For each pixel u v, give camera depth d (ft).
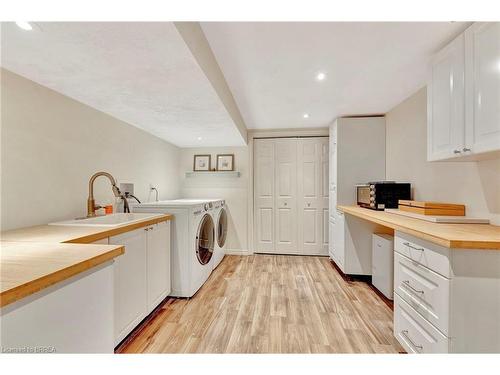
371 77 6.93
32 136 5.44
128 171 9.05
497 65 4.01
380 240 8.62
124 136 8.79
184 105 6.94
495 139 4.05
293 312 7.18
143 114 7.86
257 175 13.84
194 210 8.40
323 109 9.82
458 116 4.84
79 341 2.98
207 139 11.98
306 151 13.41
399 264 5.42
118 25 3.44
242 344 5.66
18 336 2.37
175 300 7.97
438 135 5.45
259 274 10.46
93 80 5.35
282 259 12.71
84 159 6.93
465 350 3.85
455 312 3.87
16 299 2.23
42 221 5.67
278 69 6.42
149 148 10.63
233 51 5.54
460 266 3.87
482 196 5.57
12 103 5.02
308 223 13.43
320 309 7.38
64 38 3.77
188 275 8.05
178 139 11.96
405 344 5.12
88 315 3.13
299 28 4.68
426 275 4.49
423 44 5.24
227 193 13.85
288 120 11.59
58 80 5.36
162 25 3.46
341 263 10.32
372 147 10.44
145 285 6.37
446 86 5.17
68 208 6.39
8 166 4.97
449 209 6.16
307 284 9.36
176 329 6.27
